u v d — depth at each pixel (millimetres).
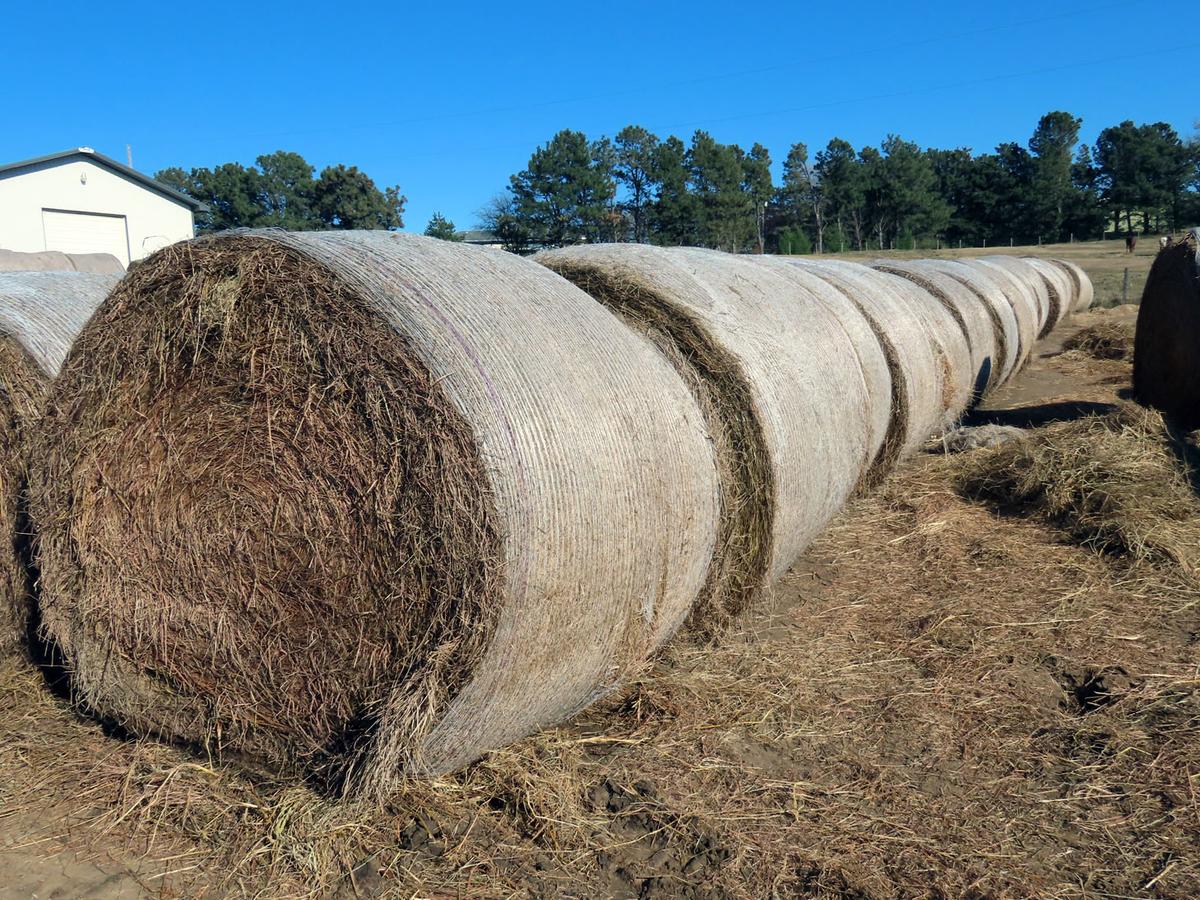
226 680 3697
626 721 4082
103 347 3766
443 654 3137
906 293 8641
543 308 3668
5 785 3701
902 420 7285
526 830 3314
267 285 3352
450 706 3174
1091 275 36688
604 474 3383
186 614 3748
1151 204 79125
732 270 5539
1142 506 6445
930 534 6609
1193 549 5969
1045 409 11656
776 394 4672
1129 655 4699
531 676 3354
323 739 3516
